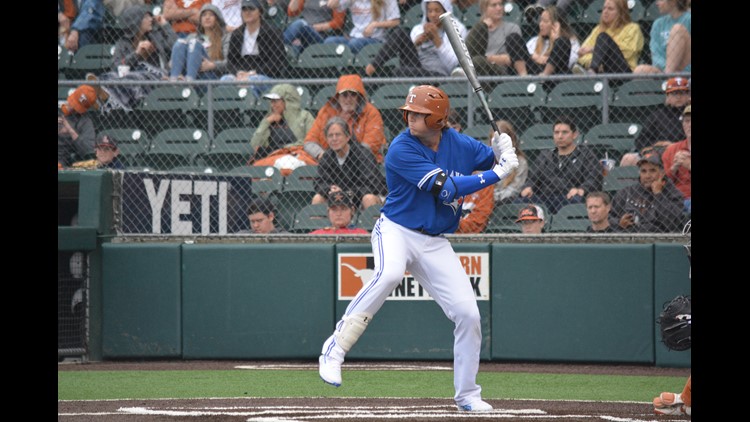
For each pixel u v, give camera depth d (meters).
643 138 30.97
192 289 28.70
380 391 21.58
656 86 31.92
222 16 38.12
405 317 27.81
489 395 20.81
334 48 36.97
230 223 31.91
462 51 17.52
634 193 28.39
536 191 29.75
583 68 33.69
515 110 33.31
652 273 26.25
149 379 24.16
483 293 27.27
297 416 16.16
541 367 26.48
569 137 29.44
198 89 37.09
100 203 28.88
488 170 17.05
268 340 28.34
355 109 30.84
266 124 33.94
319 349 28.06
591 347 26.66
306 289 28.19
